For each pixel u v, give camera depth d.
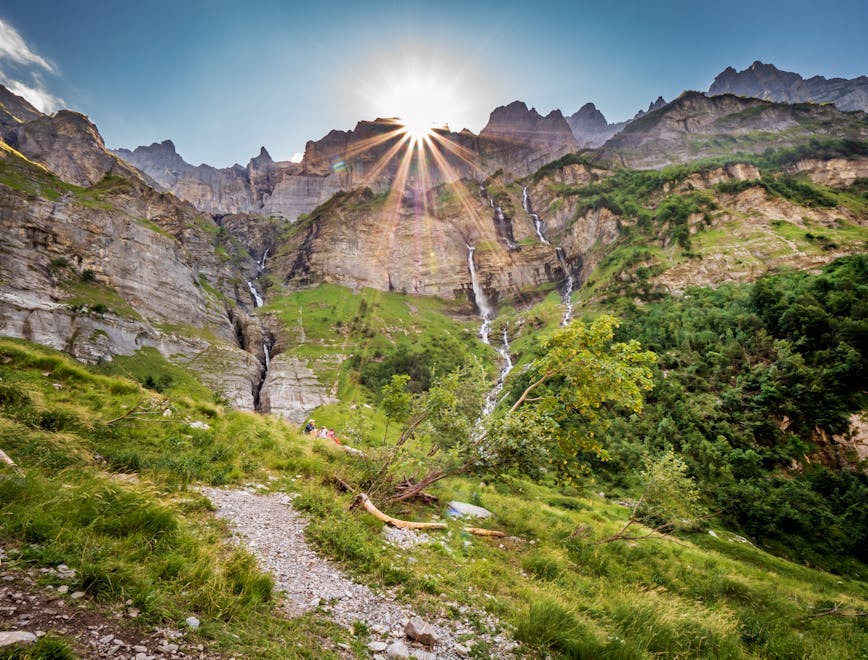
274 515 10.27
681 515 26.06
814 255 135.88
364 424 19.94
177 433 15.59
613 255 188.62
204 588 5.39
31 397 13.32
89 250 127.81
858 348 77.69
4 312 93.94
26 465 8.27
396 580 8.31
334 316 191.62
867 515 51.44
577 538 17.55
